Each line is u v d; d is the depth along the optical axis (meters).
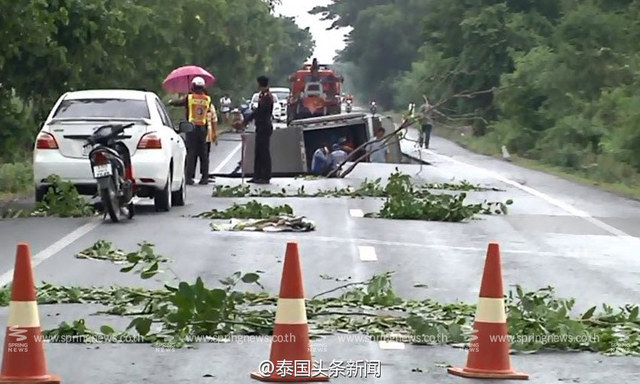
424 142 56.09
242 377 9.49
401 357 10.31
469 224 21.42
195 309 11.16
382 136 37.75
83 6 28.66
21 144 29.73
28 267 9.23
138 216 21.62
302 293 9.47
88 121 21.47
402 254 17.06
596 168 40.34
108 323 11.66
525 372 9.84
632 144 36.94
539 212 24.11
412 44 117.06
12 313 9.16
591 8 49.34
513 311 11.21
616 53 48.25
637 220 22.95
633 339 11.18
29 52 27.66
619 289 14.42
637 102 37.50
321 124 40.03
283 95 88.25
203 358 10.18
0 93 27.92
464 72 64.00
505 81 53.56
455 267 15.88
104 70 33.00
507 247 18.28
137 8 41.28
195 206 23.80
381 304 12.60
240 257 16.34
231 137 62.47
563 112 49.28
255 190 27.52
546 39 59.81
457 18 67.19
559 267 16.25
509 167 41.00
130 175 20.88
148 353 10.37
